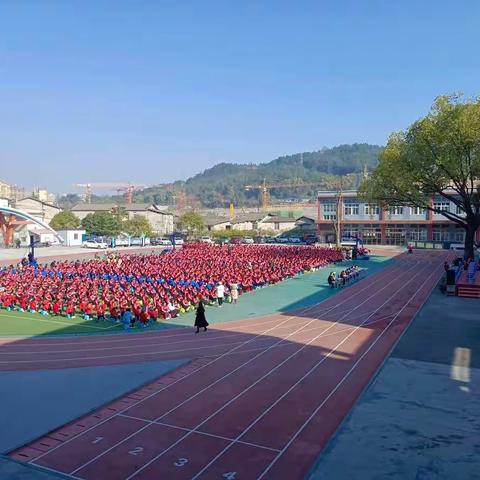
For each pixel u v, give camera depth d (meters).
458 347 23.61
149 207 142.50
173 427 15.28
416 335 26.12
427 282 47.47
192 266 52.00
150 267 50.75
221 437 14.57
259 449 13.81
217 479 12.27
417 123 50.19
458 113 45.31
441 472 12.38
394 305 35.38
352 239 102.19
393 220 101.88
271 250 75.19
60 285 39.03
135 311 29.47
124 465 12.99
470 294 38.25
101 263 54.00
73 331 28.03
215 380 19.59
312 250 74.50
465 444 13.84
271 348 24.25
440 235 98.88
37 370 20.98
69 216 119.25
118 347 24.67
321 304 36.47
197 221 124.12
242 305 36.16
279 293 41.81
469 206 51.81
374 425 15.08
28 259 57.66
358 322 29.88
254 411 16.45
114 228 113.94
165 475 12.47
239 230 128.88
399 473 12.34
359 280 49.41
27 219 89.31
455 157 46.53
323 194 107.50
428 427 14.91
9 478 12.38
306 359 22.31
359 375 19.98
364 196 60.50
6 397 17.81
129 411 16.56
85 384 19.17
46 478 12.38
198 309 27.88
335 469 12.58
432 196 56.12
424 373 19.83
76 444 14.21
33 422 15.66
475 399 17.06
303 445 14.03
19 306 33.78
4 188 154.38
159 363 21.89
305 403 17.11
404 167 51.62
